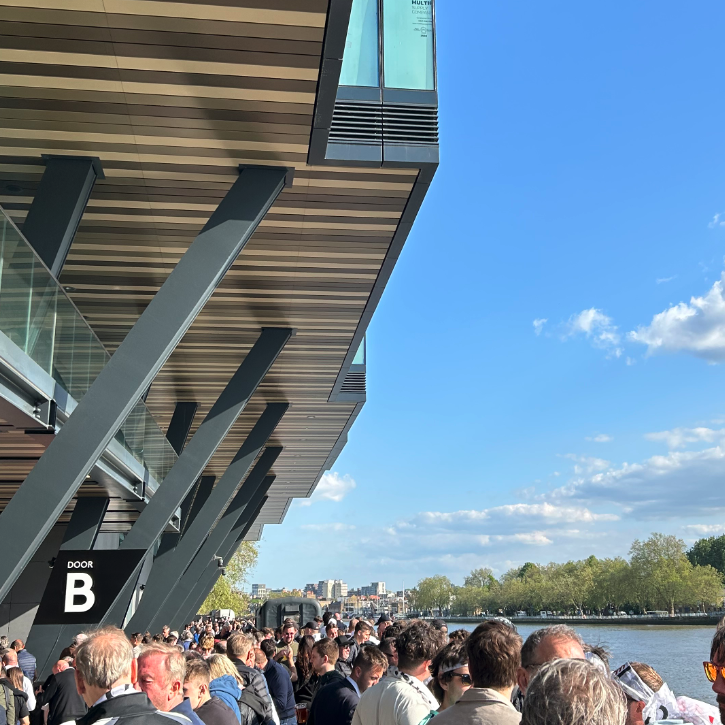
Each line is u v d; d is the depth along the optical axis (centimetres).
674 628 9775
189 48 895
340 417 2742
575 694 167
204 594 3394
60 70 924
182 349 1955
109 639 329
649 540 12606
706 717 369
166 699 371
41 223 1073
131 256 1423
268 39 884
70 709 714
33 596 2566
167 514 1487
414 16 1192
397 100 1155
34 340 952
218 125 1034
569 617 14562
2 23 848
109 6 827
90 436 898
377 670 507
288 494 4553
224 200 1094
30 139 1057
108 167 1127
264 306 1716
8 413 958
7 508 862
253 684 674
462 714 291
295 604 2364
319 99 984
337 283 1609
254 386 1788
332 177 1177
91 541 1802
